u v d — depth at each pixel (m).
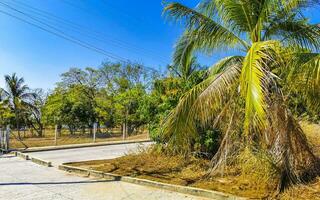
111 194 5.74
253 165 5.82
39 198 5.53
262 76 4.04
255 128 5.18
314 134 7.38
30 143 17.92
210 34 6.13
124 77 28.94
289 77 5.09
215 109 5.54
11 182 6.91
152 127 9.07
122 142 17.33
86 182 6.82
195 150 7.98
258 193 5.13
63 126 28.70
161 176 6.82
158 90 9.86
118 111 24.98
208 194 5.34
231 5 5.68
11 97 27.39
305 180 5.37
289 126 5.30
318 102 5.46
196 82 8.24
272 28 5.81
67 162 9.90
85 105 27.12
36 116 29.05
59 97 26.55
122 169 7.76
